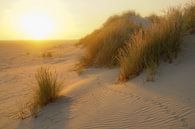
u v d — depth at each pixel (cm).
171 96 562
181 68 684
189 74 640
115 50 1085
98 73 966
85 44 2056
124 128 491
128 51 846
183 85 597
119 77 766
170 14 847
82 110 612
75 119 574
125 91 652
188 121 462
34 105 692
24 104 752
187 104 516
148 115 513
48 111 653
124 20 1969
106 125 516
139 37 860
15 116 668
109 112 563
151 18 2056
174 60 730
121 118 527
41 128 572
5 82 1141
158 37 771
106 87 727
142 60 741
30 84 1020
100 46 1193
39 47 3266
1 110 727
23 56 2255
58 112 632
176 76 650
